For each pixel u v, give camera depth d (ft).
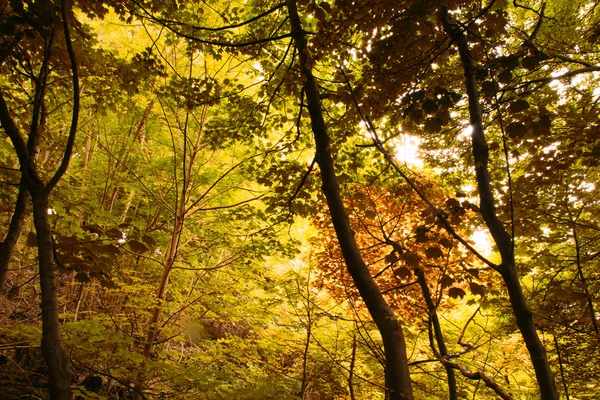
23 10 7.50
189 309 19.42
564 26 14.01
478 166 7.91
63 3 6.21
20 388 12.26
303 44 10.91
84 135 23.75
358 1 9.98
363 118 9.84
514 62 7.98
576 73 7.14
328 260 19.17
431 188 17.54
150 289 17.85
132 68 15.25
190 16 16.01
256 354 18.66
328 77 18.06
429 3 9.02
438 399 18.34
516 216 13.03
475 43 10.30
